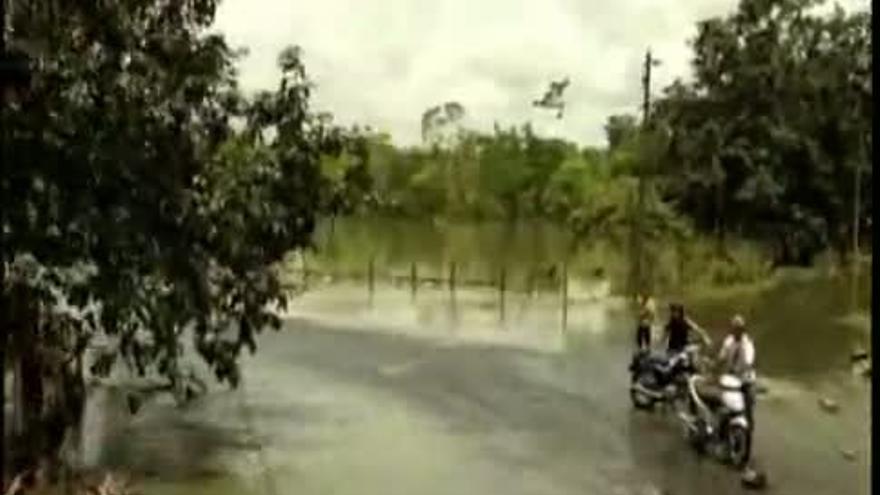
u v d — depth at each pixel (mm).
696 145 54250
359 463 18516
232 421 21250
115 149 14523
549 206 96375
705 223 55062
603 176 90438
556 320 37125
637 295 42844
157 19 16141
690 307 39781
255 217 18156
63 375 16406
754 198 52938
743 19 55094
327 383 25797
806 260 54719
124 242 14766
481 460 18906
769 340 32156
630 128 89000
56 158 13953
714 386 19453
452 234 88812
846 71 53812
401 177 107688
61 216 14133
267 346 30984
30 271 13961
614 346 31484
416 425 21406
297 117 19141
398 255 65188
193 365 25797
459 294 45156
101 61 14703
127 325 16641
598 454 19250
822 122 54125
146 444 19047
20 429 15953
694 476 17812
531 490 17078
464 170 106438
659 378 22375
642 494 16859
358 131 25609
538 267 55500
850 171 54156
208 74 16375
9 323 14047
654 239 53594
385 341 32281
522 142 104938
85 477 16484
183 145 16219
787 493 16844
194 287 17047
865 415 22281
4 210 13484
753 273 48438
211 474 17391
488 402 23859
